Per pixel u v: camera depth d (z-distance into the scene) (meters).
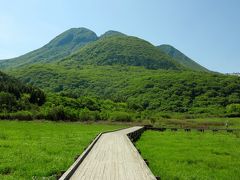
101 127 93.19
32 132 62.62
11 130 65.94
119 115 136.62
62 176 16.66
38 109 151.62
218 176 26.00
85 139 49.28
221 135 73.62
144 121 133.12
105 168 21.69
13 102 146.50
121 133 59.28
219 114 196.50
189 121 137.88
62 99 173.25
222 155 37.94
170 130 88.81
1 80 198.12
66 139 48.84
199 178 24.48
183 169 27.75
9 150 33.28
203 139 59.59
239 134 76.81
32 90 176.12
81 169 20.94
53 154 31.81
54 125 95.50
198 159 33.56
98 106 175.38
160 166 27.98
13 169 23.50
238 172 27.95
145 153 36.69
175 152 38.28
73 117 132.00
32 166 24.45
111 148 34.16
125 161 24.91
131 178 18.53
